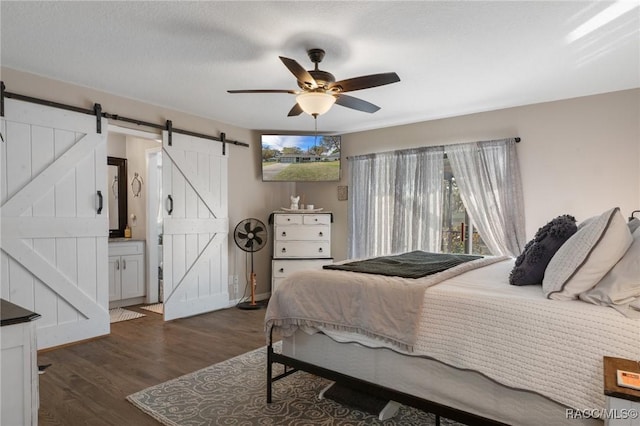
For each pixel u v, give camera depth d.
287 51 2.78
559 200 3.83
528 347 1.60
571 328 1.52
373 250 5.04
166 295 4.25
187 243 4.46
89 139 3.55
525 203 4.02
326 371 2.23
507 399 1.66
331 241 5.58
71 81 3.42
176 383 2.64
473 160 4.26
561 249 1.84
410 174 4.75
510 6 2.17
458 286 2.03
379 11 2.22
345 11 2.23
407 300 1.95
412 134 4.84
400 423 2.15
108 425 2.12
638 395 1.09
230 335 3.76
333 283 2.24
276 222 5.13
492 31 2.46
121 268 4.89
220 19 2.33
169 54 2.84
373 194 5.06
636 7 2.17
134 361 3.05
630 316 1.47
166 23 2.38
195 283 4.54
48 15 2.28
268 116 4.65
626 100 3.51
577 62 2.93
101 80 3.40
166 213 4.25
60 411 2.27
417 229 4.64
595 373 1.45
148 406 2.32
